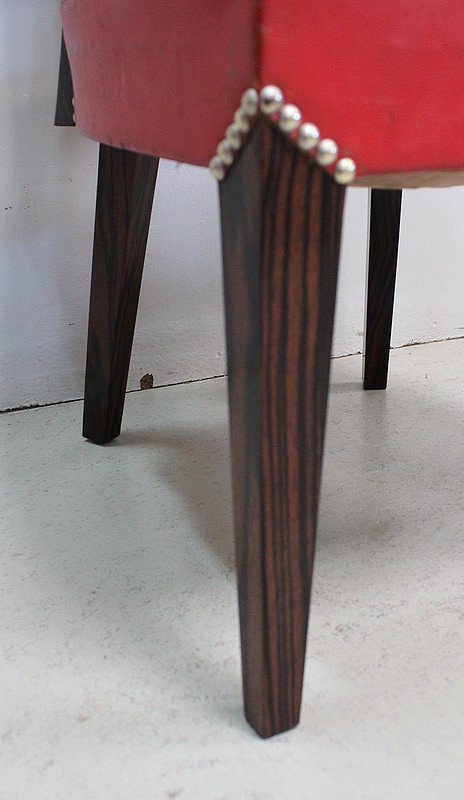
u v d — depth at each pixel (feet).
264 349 1.48
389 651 1.99
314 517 1.65
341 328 4.28
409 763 1.66
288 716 1.74
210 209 3.77
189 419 3.53
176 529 2.61
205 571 2.37
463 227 4.44
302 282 1.48
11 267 3.46
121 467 3.06
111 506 2.76
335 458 3.11
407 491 2.84
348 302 4.25
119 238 2.92
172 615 2.16
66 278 3.58
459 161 1.58
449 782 1.61
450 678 1.90
